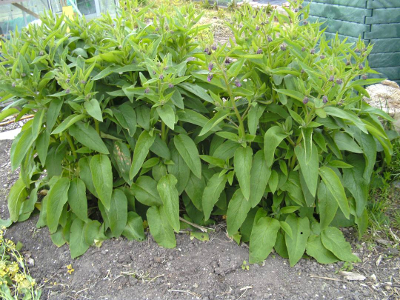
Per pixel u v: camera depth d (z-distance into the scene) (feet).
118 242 4.27
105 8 11.34
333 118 3.88
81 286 3.91
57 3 10.23
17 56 4.00
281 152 4.11
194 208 4.44
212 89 4.22
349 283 3.83
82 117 3.84
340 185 3.81
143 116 3.99
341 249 4.02
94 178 3.91
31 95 3.91
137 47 4.00
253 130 3.78
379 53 6.82
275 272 3.95
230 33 12.64
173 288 3.82
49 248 4.38
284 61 4.14
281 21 4.24
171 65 3.83
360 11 6.70
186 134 4.11
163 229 4.17
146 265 4.04
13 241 4.51
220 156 4.03
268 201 4.37
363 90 4.28
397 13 6.56
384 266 4.03
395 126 5.40
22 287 3.89
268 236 3.99
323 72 3.49
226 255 4.11
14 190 4.78
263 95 4.21
